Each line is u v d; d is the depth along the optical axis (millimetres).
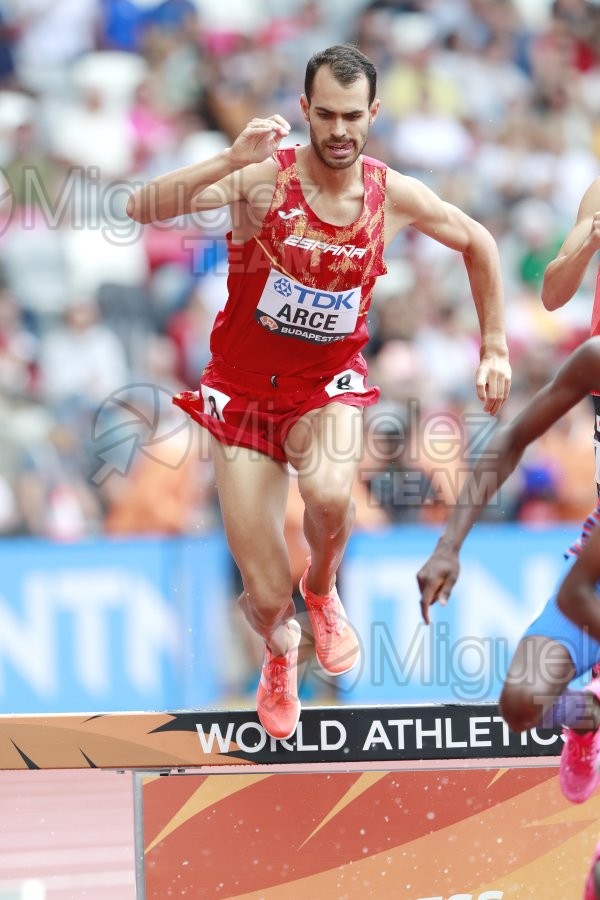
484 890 11633
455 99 32312
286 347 11250
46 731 11430
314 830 11539
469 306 28141
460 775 11727
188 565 20094
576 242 11383
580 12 34688
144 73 30531
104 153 28719
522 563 20828
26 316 25891
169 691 19953
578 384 9617
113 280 26375
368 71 10367
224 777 11508
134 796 11469
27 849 15023
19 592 19750
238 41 31547
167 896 11359
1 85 30062
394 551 20328
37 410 24594
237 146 10297
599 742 10422
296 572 19719
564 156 32594
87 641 19828
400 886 11562
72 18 31344
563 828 11750
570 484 23938
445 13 33375
